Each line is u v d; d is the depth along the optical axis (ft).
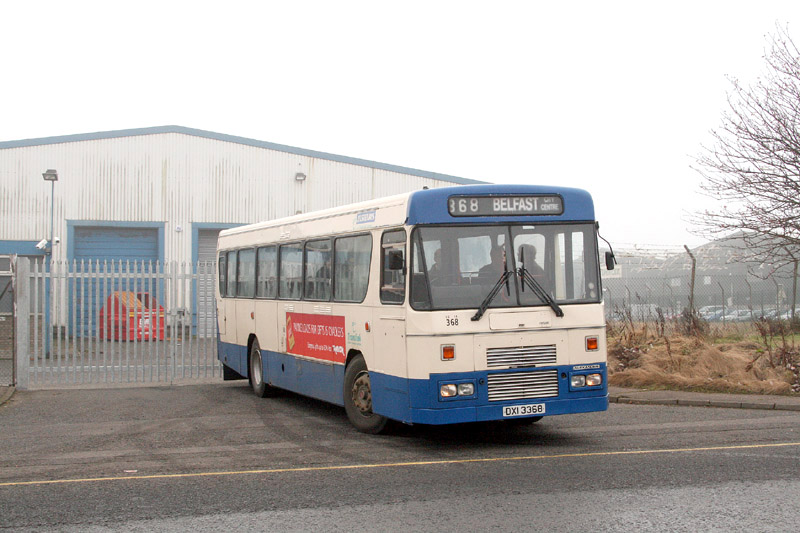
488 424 39.68
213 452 33.45
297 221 45.91
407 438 36.19
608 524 21.20
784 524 21.01
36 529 21.93
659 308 70.28
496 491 25.20
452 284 32.71
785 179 56.03
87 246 112.27
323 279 42.06
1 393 52.75
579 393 33.50
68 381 59.47
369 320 36.37
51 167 110.32
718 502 23.30
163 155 114.42
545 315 33.27
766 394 48.14
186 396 53.01
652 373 52.75
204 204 115.34
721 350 60.23
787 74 57.47
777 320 70.79
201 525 21.98
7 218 108.37
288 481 27.43
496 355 32.58
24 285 56.85
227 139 116.47
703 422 39.60
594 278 34.37
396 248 34.09
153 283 73.41
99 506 24.34
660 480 26.27
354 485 26.55
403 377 33.12
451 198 33.22
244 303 54.60
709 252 103.35
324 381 41.78
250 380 53.67
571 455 31.19
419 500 24.25
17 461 31.91
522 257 33.50
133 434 38.27
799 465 28.45
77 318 74.84
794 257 58.54
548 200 34.24
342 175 120.16
